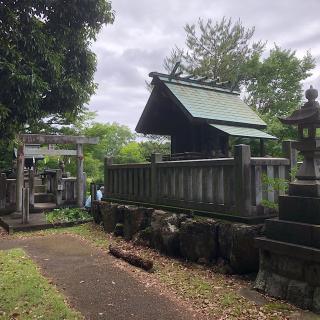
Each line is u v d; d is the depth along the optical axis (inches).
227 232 229.1
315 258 170.1
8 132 208.4
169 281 219.1
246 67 866.8
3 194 503.2
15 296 189.5
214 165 251.8
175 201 291.9
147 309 178.5
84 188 551.2
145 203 330.6
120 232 350.0
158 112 423.5
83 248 312.2
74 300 190.7
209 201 259.0
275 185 225.8
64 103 270.1
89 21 270.7
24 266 246.8
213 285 209.5
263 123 396.8
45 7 248.2
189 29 893.2
